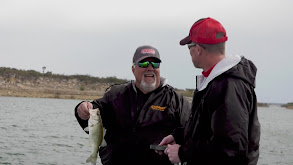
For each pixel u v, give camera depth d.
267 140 21.75
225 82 2.70
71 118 29.75
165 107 4.97
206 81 2.88
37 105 45.44
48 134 18.34
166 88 5.16
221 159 2.62
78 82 84.94
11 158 11.63
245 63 2.85
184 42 3.25
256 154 2.86
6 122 23.17
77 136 18.23
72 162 11.60
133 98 4.99
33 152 12.89
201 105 2.89
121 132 4.89
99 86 85.38
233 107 2.61
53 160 11.75
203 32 2.99
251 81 2.77
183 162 3.17
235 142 2.56
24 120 25.47
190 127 3.09
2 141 15.00
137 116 4.90
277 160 14.66
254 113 2.84
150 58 4.89
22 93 70.25
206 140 2.75
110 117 5.00
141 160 4.75
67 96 73.44
